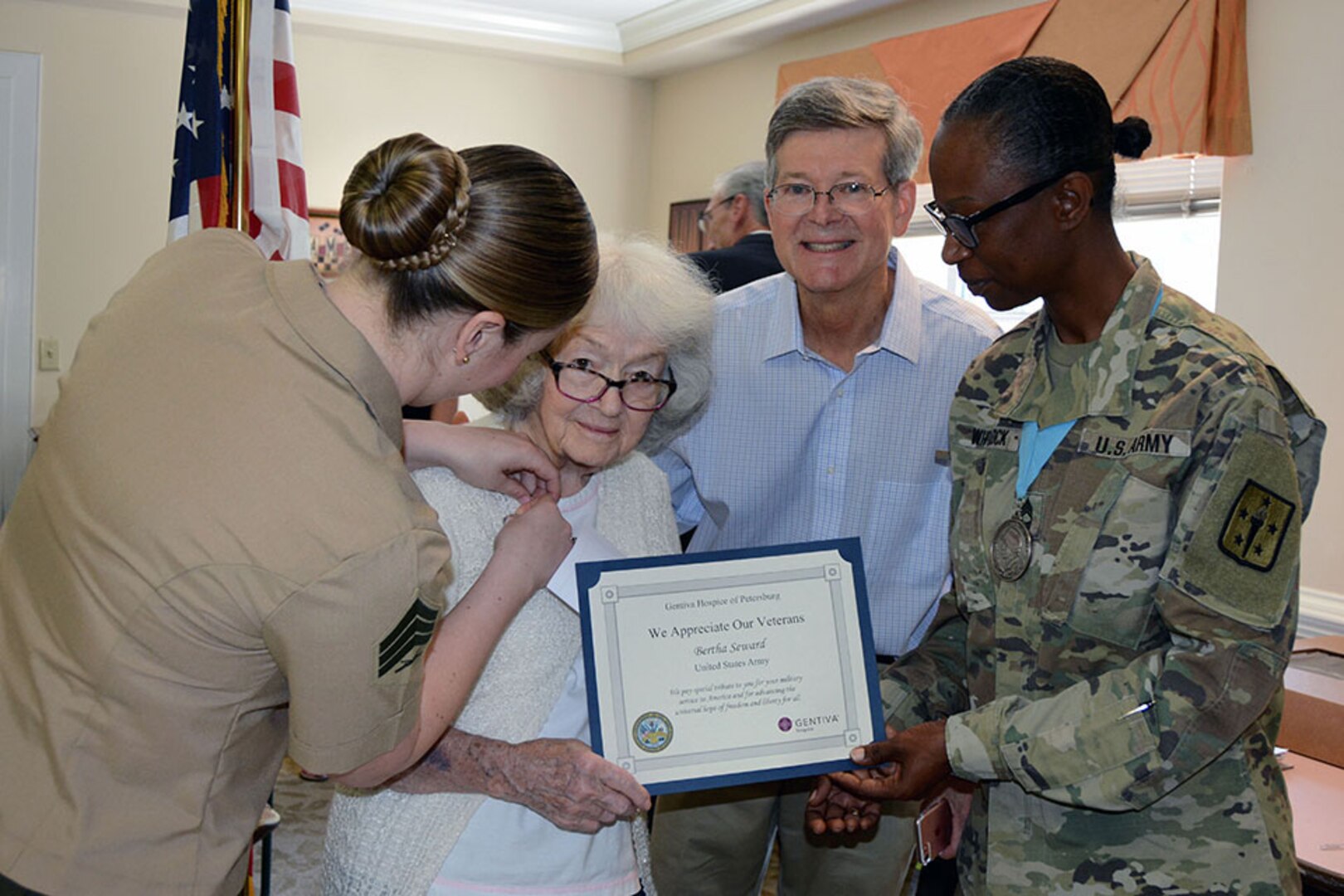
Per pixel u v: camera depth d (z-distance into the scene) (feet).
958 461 4.75
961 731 4.21
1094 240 4.10
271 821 6.60
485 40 20.52
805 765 4.46
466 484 4.29
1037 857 4.22
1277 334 12.21
